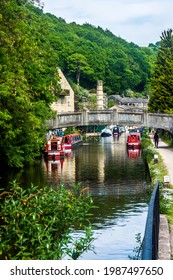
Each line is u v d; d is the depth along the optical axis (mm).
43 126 50031
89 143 87188
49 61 49281
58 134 87938
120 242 18531
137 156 57219
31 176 38969
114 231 20297
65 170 43375
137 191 31094
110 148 72438
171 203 20875
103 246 18000
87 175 39719
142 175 39438
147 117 62875
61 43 157500
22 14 37344
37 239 12094
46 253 11805
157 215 14664
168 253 13695
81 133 108500
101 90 145375
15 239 12828
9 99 34250
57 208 13359
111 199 28234
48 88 46719
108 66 188875
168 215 18844
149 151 47781
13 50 35062
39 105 43250
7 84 32375
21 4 48656
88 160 53000
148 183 34625
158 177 31453
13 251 12797
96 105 137500
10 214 12922
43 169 44094
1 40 34406
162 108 76812
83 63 163625
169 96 76438
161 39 81562
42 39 50094
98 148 72688
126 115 63000
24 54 37406
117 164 48188
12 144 43062
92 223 21875
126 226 21266
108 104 165625
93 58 175750
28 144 45000
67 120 60344
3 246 12195
